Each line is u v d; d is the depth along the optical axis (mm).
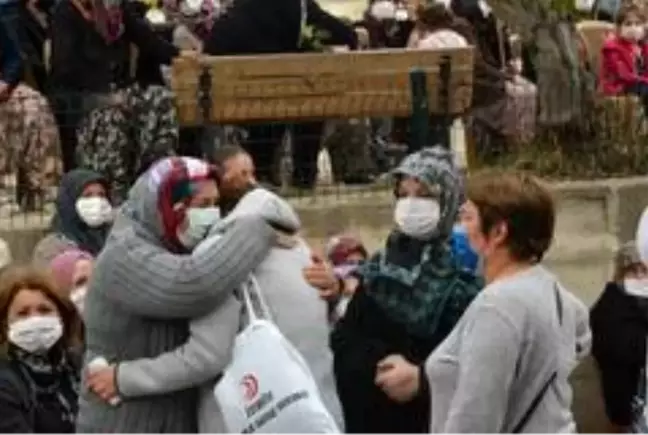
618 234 10289
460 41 10781
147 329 5836
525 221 5191
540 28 10828
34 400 6199
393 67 9828
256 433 5633
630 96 11742
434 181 6609
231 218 6000
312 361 6035
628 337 8859
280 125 10203
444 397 5258
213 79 9750
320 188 10375
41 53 11648
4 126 10242
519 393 5098
